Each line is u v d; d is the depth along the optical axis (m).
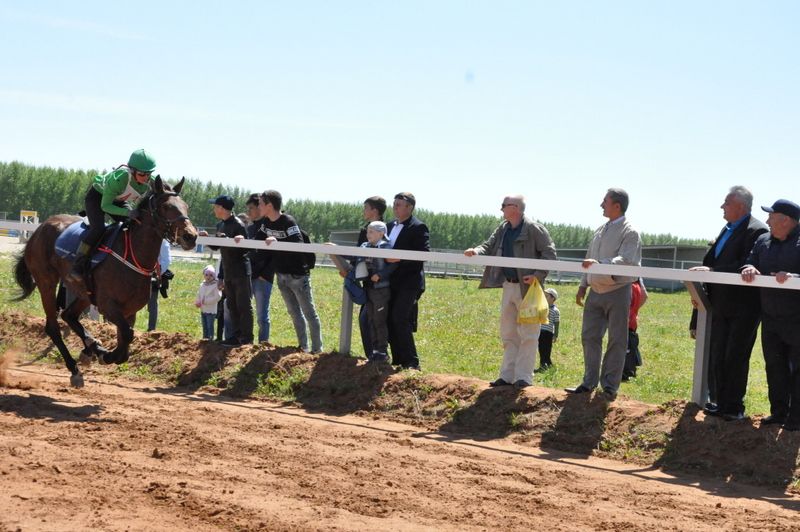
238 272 10.16
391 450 6.84
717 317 7.37
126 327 8.16
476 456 6.90
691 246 47.31
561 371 11.94
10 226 11.31
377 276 9.01
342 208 84.06
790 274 6.58
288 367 9.42
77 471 5.42
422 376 8.80
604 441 7.45
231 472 5.70
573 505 5.54
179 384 9.72
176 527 4.54
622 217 7.98
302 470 5.89
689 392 10.88
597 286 8.02
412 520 4.96
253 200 10.79
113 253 8.16
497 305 23.31
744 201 7.34
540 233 8.28
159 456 5.96
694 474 6.84
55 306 8.99
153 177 8.21
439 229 85.62
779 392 7.04
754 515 5.62
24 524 4.38
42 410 7.37
